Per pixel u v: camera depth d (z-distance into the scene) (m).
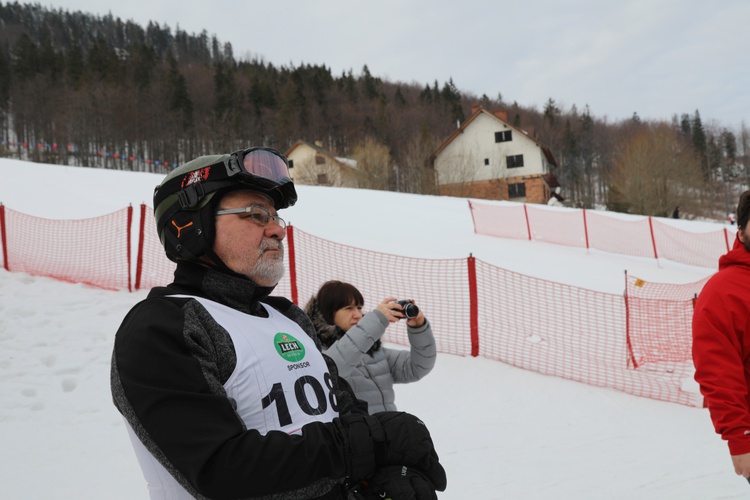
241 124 83.88
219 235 1.41
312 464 1.16
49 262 9.71
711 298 2.52
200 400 1.14
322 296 3.18
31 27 146.50
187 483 1.13
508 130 54.09
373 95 107.75
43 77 82.81
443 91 112.50
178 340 1.20
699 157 83.38
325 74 111.75
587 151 95.12
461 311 8.42
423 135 57.75
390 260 10.16
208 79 98.88
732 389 2.40
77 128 72.88
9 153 61.84
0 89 77.81
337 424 1.30
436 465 1.41
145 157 75.69
